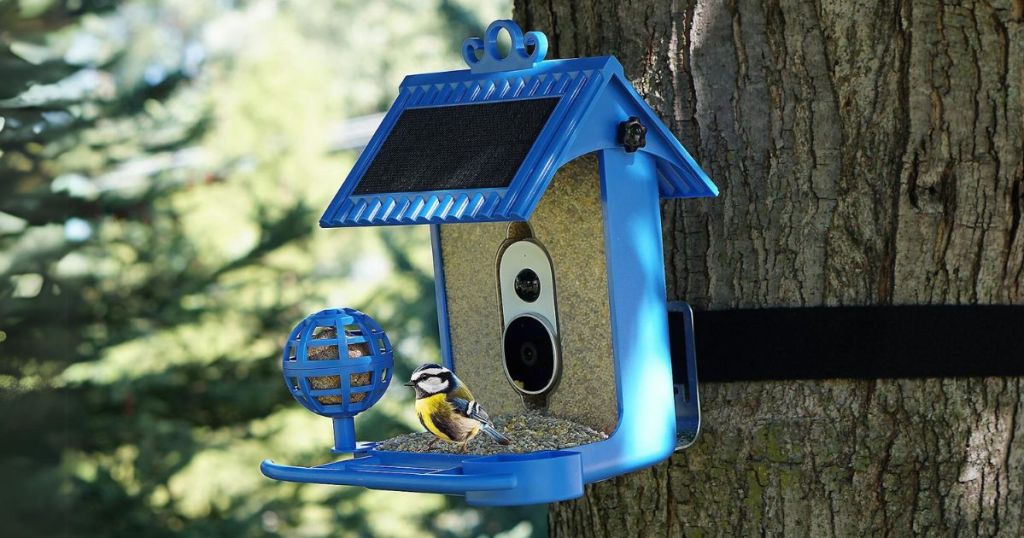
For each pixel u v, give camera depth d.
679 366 5.25
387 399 16.09
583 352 4.93
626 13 5.35
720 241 5.23
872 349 5.06
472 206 4.41
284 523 14.23
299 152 14.49
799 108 5.13
